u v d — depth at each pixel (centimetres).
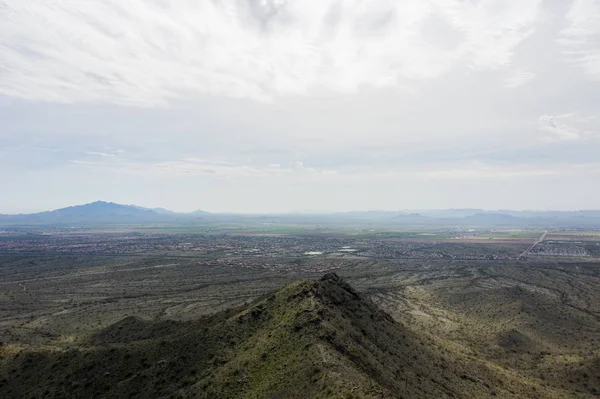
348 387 4116
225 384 4850
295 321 5766
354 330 6269
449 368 6962
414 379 5719
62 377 6091
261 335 5891
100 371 6062
